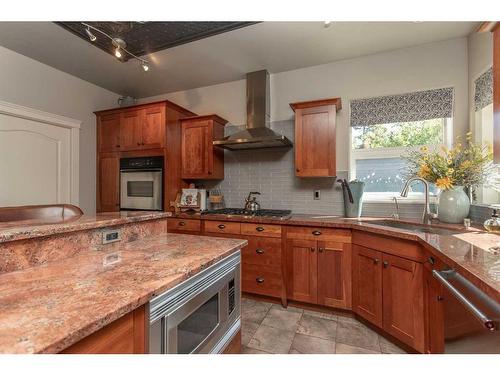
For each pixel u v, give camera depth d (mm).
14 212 1823
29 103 2830
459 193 2098
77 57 2828
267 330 2080
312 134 2695
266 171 3293
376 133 2846
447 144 2539
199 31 2051
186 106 3746
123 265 1074
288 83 3174
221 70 3148
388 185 2781
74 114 3297
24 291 801
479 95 2240
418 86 2613
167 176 3152
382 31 2348
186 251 1308
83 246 1238
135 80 3434
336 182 2943
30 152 2881
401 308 1778
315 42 2533
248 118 3170
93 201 3527
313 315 2334
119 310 705
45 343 538
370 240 2055
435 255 1370
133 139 3307
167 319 921
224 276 1341
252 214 2785
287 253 2475
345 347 1846
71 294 784
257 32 2354
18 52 2717
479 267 1031
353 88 2873
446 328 1344
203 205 3207
